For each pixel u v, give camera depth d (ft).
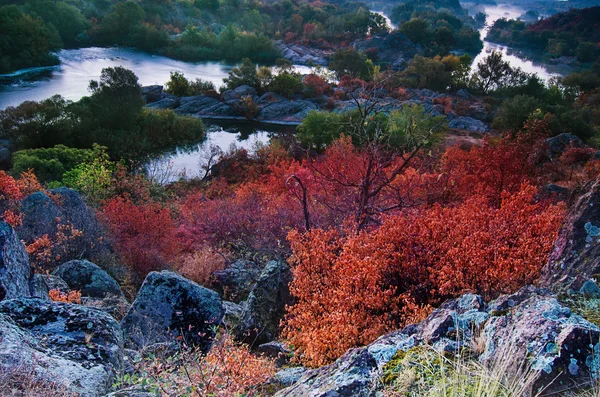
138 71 395.75
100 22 526.57
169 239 67.36
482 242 29.86
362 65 402.52
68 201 59.06
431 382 10.70
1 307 15.44
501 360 10.70
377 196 54.49
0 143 209.77
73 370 13.05
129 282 51.03
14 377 11.66
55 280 34.58
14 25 351.87
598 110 263.49
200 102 305.53
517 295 14.48
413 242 31.50
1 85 301.84
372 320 25.91
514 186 64.90
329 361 23.62
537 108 204.54
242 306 38.93
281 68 395.34
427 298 27.91
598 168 68.59
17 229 48.26
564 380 9.99
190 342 23.09
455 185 62.34
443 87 398.42
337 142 105.70
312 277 31.94
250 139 260.42
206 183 157.79
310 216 58.44
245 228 70.18
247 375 16.70
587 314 13.42
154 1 638.53
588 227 17.15
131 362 16.21
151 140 238.68
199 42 507.30
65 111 229.45
